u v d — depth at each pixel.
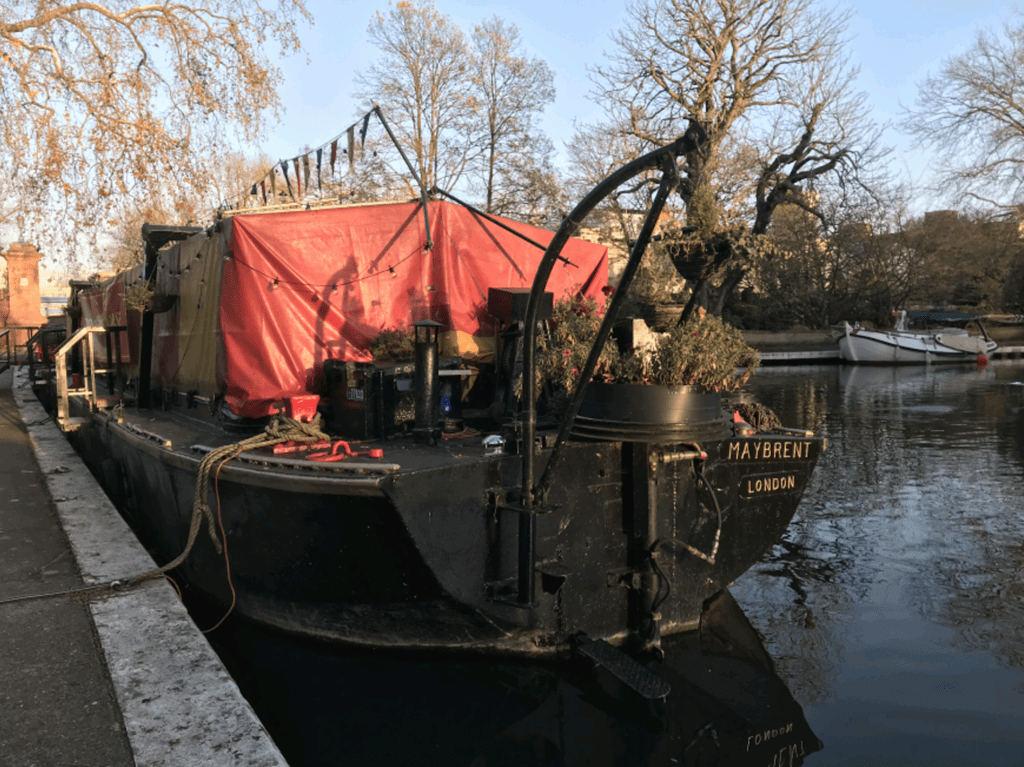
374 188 26.72
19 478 7.28
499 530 3.85
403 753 3.26
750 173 30.67
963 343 31.61
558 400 4.29
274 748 2.66
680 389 3.86
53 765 2.56
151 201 15.88
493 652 4.08
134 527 6.98
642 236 2.89
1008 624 4.46
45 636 3.60
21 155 14.45
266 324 5.25
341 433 5.01
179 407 7.06
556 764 3.14
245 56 15.91
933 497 7.55
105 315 10.48
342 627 4.18
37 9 14.53
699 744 3.26
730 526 4.61
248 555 4.32
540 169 31.17
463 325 5.98
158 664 3.29
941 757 3.11
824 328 40.06
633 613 4.27
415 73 28.67
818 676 3.87
